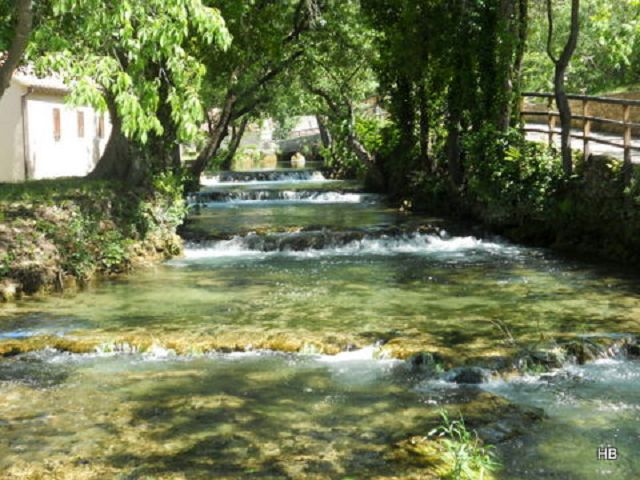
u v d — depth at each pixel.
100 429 7.48
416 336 10.52
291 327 11.09
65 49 10.66
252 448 7.03
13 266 13.23
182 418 7.77
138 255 16.52
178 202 18.44
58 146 30.38
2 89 11.30
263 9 24.50
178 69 10.69
